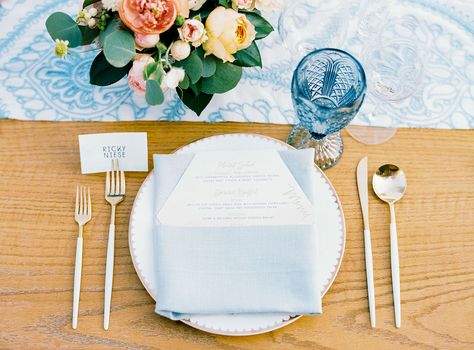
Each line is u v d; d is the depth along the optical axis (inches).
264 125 30.1
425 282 26.2
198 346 24.2
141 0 21.5
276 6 25.3
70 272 25.9
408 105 30.8
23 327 24.4
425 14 33.7
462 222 27.9
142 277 24.8
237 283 24.5
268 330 23.6
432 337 24.9
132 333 24.5
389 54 31.1
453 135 30.1
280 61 32.0
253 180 26.4
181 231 25.4
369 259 26.1
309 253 24.9
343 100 27.0
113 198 27.4
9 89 30.0
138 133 27.5
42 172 28.2
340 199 28.1
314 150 28.3
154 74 23.5
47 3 32.2
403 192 28.0
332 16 32.9
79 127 29.5
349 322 25.0
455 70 31.9
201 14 25.3
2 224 26.9
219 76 26.6
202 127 29.8
